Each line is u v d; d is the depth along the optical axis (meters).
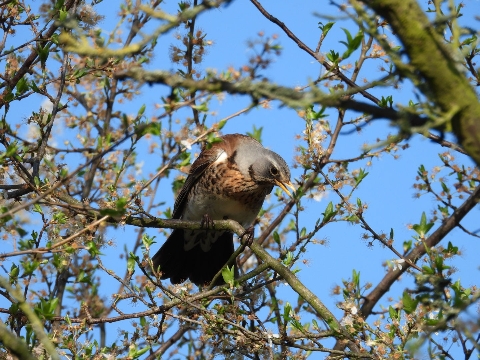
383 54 12.95
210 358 11.30
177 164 10.19
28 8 12.02
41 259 11.19
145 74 5.71
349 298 10.43
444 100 5.03
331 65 11.23
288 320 10.35
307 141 12.85
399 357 9.15
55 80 12.02
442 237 11.84
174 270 14.52
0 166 10.56
